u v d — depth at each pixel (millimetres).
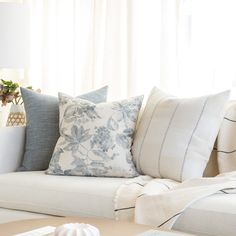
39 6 3346
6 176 2168
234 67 2568
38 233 1288
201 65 2658
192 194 1654
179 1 2678
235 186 1698
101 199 1850
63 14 3217
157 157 2076
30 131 2410
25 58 2723
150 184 1873
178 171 2012
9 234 1299
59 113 2367
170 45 2738
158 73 2812
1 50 2613
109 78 2959
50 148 2367
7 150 2369
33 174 2201
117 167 2100
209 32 2629
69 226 1142
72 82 3209
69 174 2148
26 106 2475
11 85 2738
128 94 2861
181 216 1640
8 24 2625
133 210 1763
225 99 2090
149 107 2287
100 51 3020
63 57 3230
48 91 3299
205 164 2053
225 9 2578
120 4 2908
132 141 2254
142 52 2830
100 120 2184
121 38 2920
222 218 1561
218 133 2117
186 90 2705
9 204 2076
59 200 1945
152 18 2809
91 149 2129
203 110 2076
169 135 2078
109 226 1372
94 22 3008
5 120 3488
